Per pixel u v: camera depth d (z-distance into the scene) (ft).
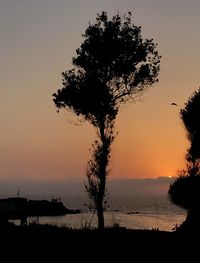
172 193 126.31
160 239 91.81
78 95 124.67
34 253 77.77
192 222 114.42
